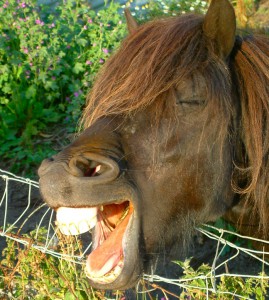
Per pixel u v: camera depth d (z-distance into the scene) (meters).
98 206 2.30
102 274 2.34
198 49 2.52
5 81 6.09
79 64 6.13
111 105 2.46
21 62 6.14
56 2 7.64
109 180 2.28
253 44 2.68
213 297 2.61
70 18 6.60
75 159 2.26
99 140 2.37
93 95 2.62
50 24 6.40
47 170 2.28
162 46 2.49
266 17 6.34
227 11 2.51
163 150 2.44
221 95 2.47
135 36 2.59
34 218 4.99
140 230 2.43
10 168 5.58
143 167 2.43
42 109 6.04
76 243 2.91
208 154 2.50
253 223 2.88
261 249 3.00
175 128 2.44
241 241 4.54
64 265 2.76
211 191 2.58
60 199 2.25
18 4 6.47
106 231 2.48
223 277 2.58
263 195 2.70
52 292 2.77
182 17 2.70
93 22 6.66
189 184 2.52
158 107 2.43
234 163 2.64
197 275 2.59
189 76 2.45
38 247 2.77
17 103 5.98
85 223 2.32
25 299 2.92
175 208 2.53
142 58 2.48
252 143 2.60
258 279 2.80
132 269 2.38
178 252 2.66
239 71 2.63
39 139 5.88
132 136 2.43
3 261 2.96
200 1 6.45
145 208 2.46
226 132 2.50
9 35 6.28
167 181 2.47
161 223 2.52
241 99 2.61
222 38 2.54
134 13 6.63
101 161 2.29
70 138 5.70
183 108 2.44
